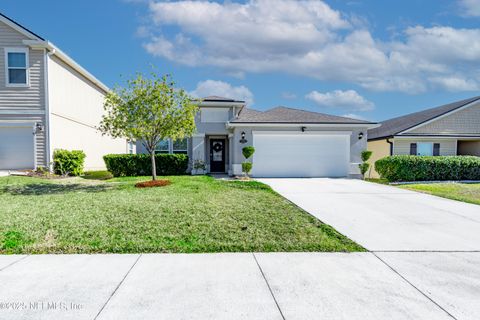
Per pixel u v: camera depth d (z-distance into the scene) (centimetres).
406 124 1930
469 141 1870
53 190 932
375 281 320
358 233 498
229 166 1675
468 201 798
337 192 952
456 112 1794
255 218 576
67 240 440
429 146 1770
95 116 1825
